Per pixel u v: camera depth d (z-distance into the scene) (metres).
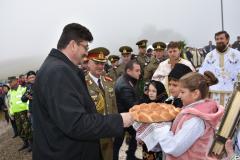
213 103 2.38
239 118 1.74
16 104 8.09
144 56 9.03
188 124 2.30
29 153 8.01
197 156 2.32
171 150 2.31
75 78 2.37
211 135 2.31
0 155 8.07
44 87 2.31
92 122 2.24
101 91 4.30
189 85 2.39
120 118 2.36
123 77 4.79
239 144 1.92
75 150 2.41
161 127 2.43
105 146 4.19
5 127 12.80
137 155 4.84
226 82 5.64
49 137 2.40
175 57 5.41
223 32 5.63
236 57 5.61
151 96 3.96
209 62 5.82
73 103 2.25
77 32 2.46
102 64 4.24
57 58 2.46
